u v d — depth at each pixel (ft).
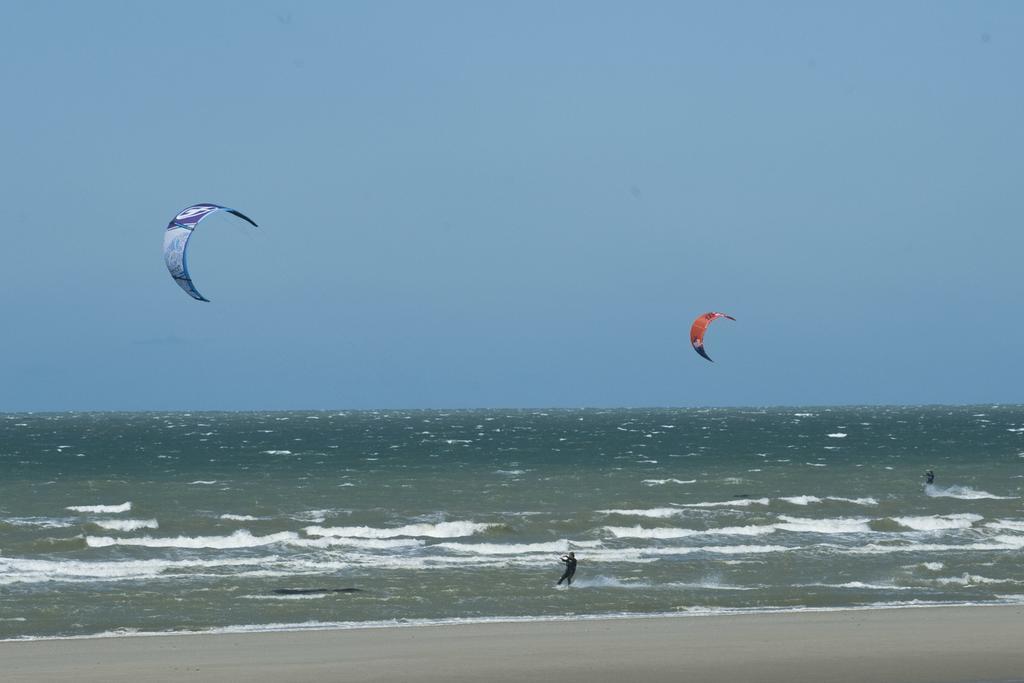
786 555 430.20
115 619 310.45
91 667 240.12
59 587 359.46
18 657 252.83
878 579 379.14
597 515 546.67
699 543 469.57
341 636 279.90
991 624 293.02
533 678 226.79
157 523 522.47
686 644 264.72
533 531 504.84
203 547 454.40
